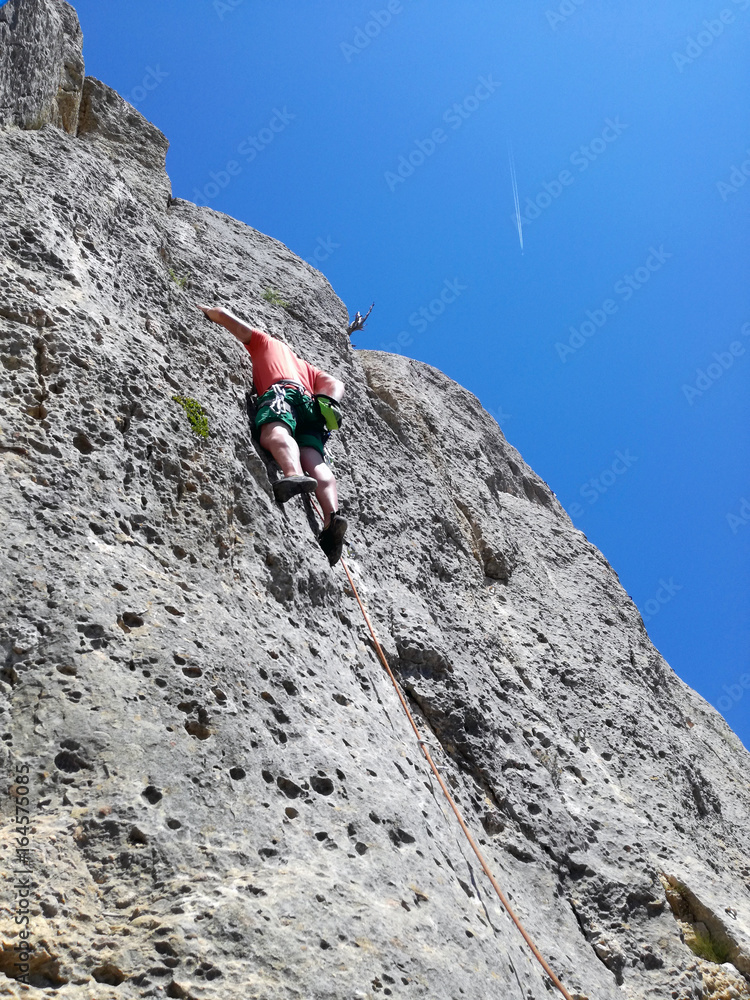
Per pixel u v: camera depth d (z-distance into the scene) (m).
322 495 5.33
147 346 4.91
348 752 3.96
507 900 4.41
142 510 4.09
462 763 5.27
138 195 6.65
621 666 8.25
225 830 3.08
